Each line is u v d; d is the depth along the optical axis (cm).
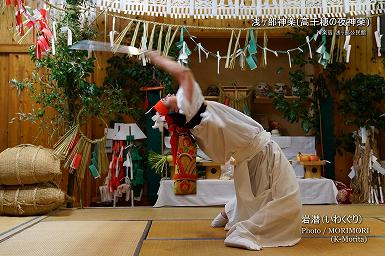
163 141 482
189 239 245
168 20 519
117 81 511
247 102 514
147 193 505
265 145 253
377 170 471
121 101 480
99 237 251
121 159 472
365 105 502
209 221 312
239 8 404
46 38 342
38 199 353
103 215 352
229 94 511
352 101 505
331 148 507
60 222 312
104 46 326
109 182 464
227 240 227
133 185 476
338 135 531
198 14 397
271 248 224
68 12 392
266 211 237
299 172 472
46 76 481
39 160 362
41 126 464
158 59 226
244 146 250
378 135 530
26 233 267
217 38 549
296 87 512
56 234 262
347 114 518
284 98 513
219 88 517
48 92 486
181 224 299
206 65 556
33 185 366
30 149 374
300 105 508
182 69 220
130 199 489
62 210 388
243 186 254
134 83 517
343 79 541
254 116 546
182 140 282
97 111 424
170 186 418
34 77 460
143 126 517
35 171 357
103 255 205
